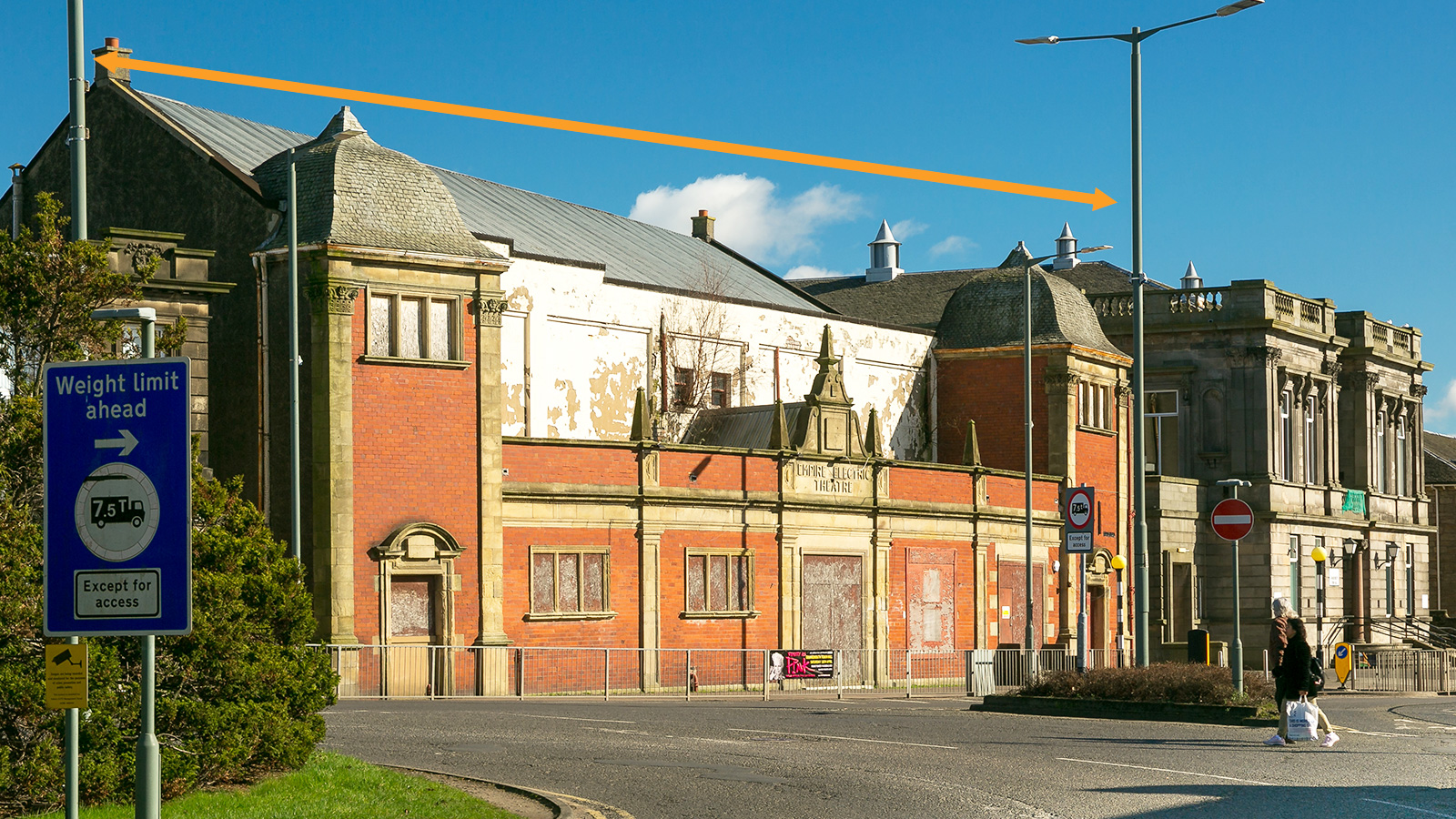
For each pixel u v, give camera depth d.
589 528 37.25
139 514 10.75
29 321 16.62
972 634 47.84
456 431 34.59
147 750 11.36
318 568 32.91
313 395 33.25
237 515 15.80
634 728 23.27
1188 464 60.09
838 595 43.44
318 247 33.19
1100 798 15.34
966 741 21.56
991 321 53.69
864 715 26.92
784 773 17.48
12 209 39.94
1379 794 15.81
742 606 40.69
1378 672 50.75
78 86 18.36
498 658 34.56
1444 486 79.69
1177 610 57.38
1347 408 67.31
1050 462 52.09
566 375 41.88
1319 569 62.81
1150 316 60.88
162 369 10.81
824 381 43.66
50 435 10.89
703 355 46.12
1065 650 45.47
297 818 13.08
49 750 13.23
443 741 20.66
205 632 14.38
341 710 26.28
